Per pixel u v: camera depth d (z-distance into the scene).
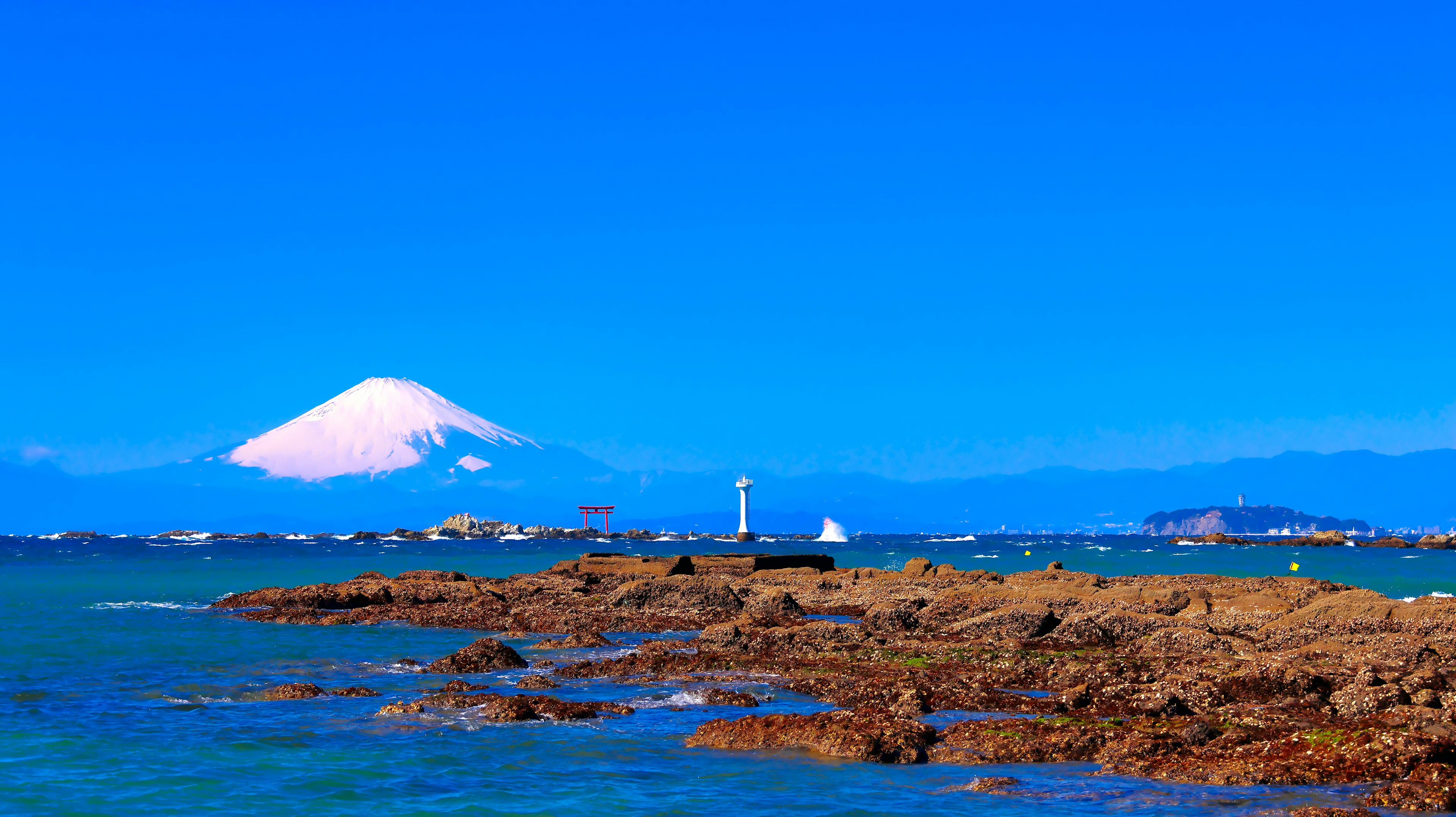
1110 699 30.16
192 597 79.81
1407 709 26.48
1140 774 23.34
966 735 26.34
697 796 22.11
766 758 25.12
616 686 35.53
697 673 37.72
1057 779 23.12
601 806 21.36
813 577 82.50
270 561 160.25
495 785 22.91
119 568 131.75
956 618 50.97
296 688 33.81
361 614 60.84
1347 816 19.59
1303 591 67.12
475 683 37.28
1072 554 195.12
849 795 22.14
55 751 25.75
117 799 21.69
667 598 63.53
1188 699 29.59
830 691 33.62
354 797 21.98
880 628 49.62
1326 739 23.67
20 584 97.62
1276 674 30.81
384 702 32.59
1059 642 44.50
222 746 26.33
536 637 52.47
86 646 47.53
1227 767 23.11
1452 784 20.59
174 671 39.75
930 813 20.83
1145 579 73.56
